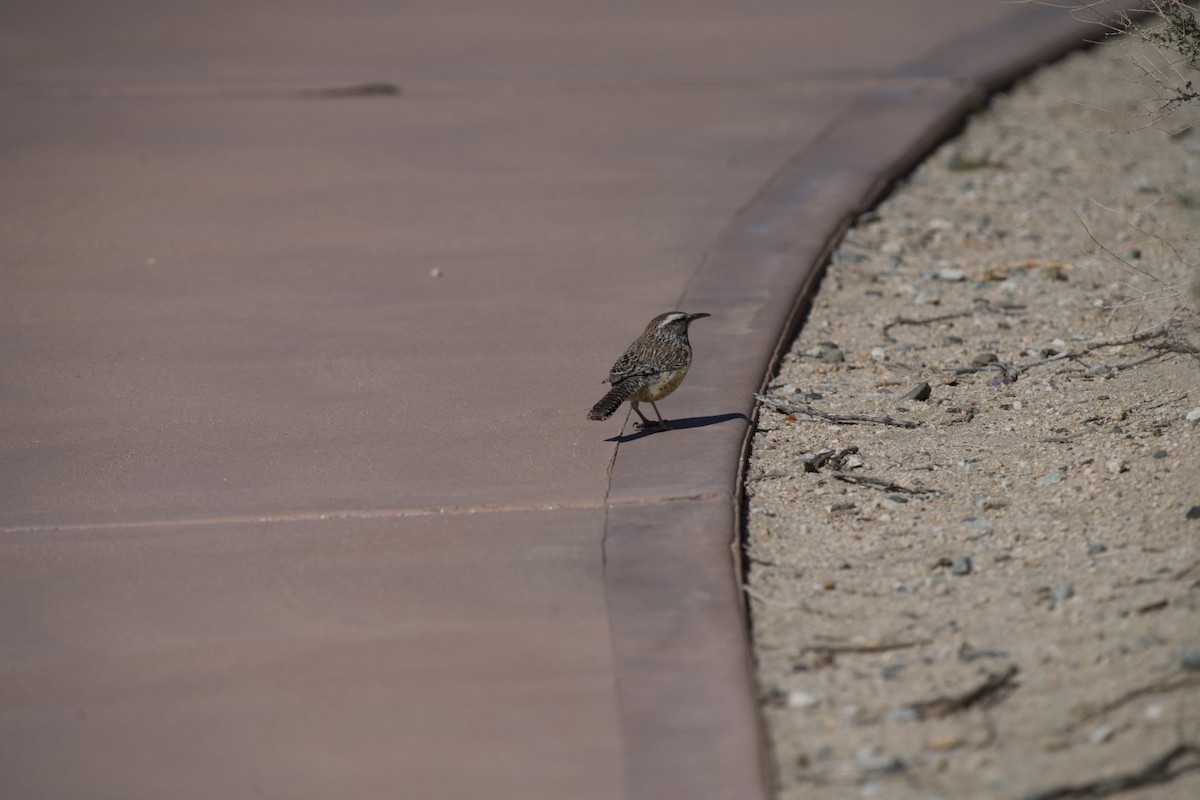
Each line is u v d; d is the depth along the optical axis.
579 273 16.73
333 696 8.49
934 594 9.27
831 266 17.09
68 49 30.31
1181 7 12.98
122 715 8.41
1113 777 7.09
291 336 15.11
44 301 16.45
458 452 12.02
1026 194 19.81
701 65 27.00
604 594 9.50
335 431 12.59
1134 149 21.62
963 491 10.86
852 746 7.68
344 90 25.80
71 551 10.58
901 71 25.80
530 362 14.09
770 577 9.73
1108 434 11.55
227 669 8.86
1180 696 7.64
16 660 9.08
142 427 12.88
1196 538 9.30
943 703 7.92
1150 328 14.01
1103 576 9.11
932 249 17.69
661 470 11.41
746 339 14.44
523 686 8.47
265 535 10.70
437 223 18.81
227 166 21.69
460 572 9.94
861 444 12.02
